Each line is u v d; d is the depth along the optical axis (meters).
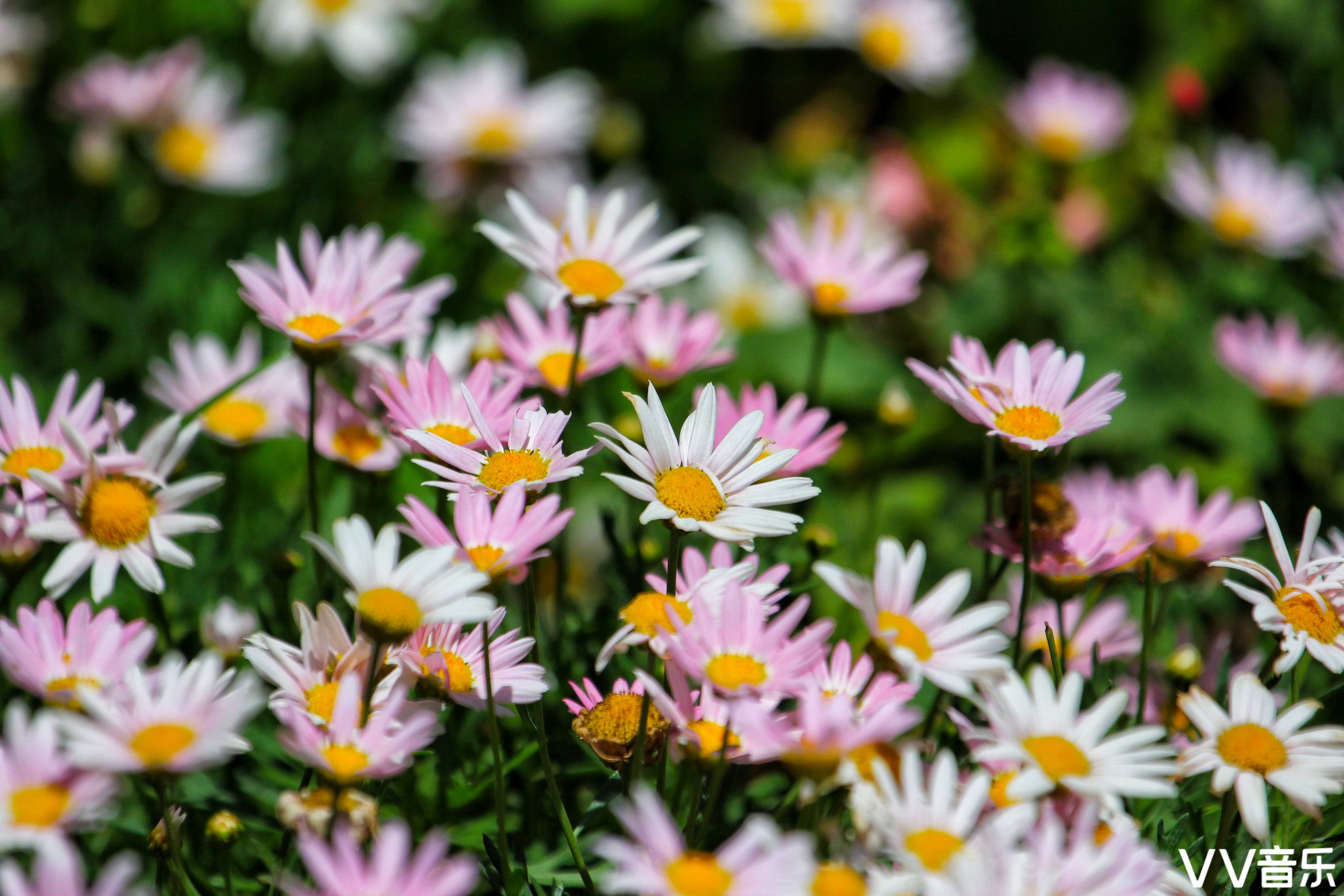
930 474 1.41
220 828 0.89
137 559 0.91
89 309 1.30
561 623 0.99
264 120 1.55
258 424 1.05
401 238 1.06
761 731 0.84
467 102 1.61
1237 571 1.09
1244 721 0.89
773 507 1.00
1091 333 1.49
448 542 0.87
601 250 0.99
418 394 0.93
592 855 0.93
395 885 0.81
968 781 0.88
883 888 0.83
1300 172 1.60
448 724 0.94
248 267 0.96
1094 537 0.95
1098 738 0.86
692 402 1.07
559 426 0.90
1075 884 0.83
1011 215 1.54
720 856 0.82
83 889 0.84
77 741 0.83
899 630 0.87
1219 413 1.40
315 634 0.88
